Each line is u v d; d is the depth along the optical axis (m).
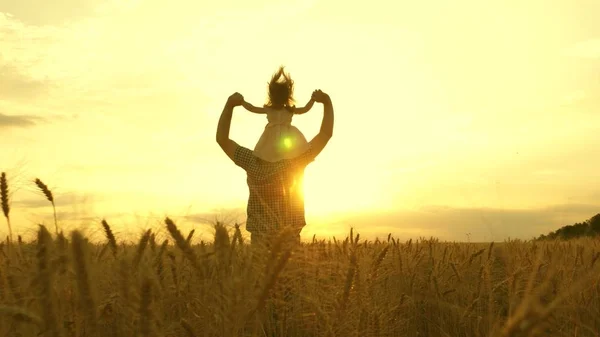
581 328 3.15
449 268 4.97
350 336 2.71
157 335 2.11
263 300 2.31
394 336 3.71
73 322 2.04
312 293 2.89
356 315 2.78
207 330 2.38
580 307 3.32
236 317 2.29
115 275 2.27
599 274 3.59
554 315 2.89
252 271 2.33
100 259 2.45
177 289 2.58
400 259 4.64
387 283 4.17
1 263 2.47
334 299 2.79
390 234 4.22
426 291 4.57
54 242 2.07
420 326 4.39
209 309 2.39
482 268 4.40
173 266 2.65
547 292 3.27
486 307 4.05
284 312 2.88
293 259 2.73
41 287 1.94
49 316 1.94
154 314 2.19
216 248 2.38
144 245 2.42
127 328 2.12
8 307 1.89
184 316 2.56
